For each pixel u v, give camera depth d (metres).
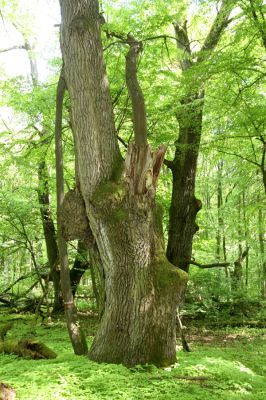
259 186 16.88
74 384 5.05
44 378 5.25
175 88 10.73
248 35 9.49
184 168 12.03
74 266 15.41
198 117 11.25
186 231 11.98
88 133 6.18
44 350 6.90
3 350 7.32
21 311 14.70
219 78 10.34
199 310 13.41
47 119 11.69
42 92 11.05
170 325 6.18
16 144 13.34
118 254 6.03
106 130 6.31
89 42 6.23
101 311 6.62
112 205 5.96
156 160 6.06
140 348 5.93
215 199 26.38
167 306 6.11
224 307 14.58
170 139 11.88
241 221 18.20
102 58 6.39
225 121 12.20
